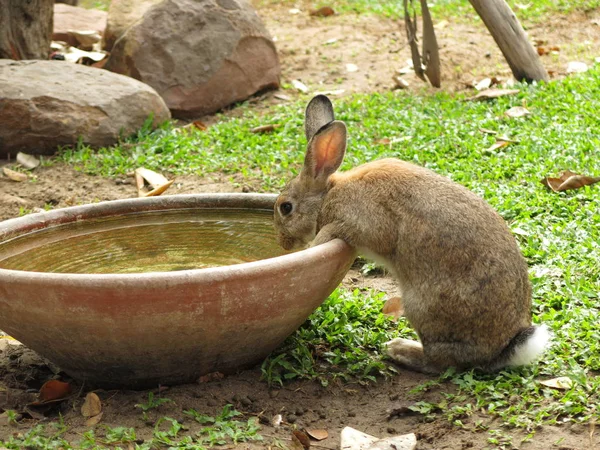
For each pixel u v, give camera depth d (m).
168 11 3.58
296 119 3.40
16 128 3.26
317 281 2.40
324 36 4.38
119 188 3.12
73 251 2.54
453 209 2.44
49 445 2.31
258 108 3.61
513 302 2.42
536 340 2.40
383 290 2.71
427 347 2.46
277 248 2.60
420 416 2.38
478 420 2.34
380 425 2.37
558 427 2.31
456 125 3.25
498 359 2.43
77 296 2.31
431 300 2.43
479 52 3.91
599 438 2.28
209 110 3.60
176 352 2.38
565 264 2.67
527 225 2.78
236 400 2.42
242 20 3.63
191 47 3.57
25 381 2.51
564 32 4.09
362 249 2.48
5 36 3.57
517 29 3.53
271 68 3.70
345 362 2.50
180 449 2.29
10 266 2.47
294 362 2.50
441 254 2.42
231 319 2.36
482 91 3.50
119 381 2.43
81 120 3.29
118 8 3.94
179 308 2.32
